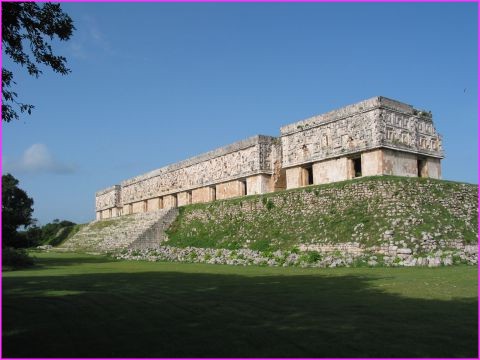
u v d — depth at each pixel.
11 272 21.91
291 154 39.62
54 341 7.65
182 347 7.17
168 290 13.63
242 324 8.65
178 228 45.31
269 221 35.03
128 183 75.19
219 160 50.31
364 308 10.05
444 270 18.11
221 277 17.83
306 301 11.15
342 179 34.91
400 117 33.97
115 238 50.78
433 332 7.84
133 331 8.27
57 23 13.52
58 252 50.72
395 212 26.97
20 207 48.16
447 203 29.41
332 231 28.42
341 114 35.06
